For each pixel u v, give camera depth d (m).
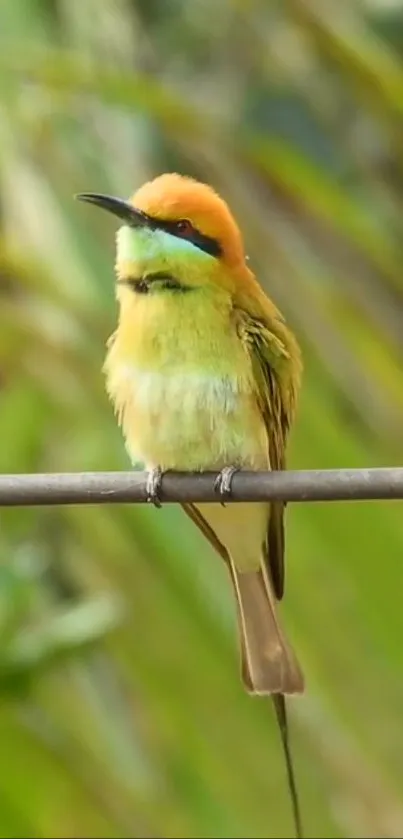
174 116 7.87
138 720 8.02
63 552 8.09
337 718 7.30
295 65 9.55
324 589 7.16
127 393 6.75
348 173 10.54
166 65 10.24
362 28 8.14
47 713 8.03
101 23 8.75
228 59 10.41
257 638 7.00
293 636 7.19
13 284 7.76
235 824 7.58
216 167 8.29
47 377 7.84
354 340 7.73
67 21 8.64
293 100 10.59
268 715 7.59
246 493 5.80
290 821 7.53
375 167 10.51
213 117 7.91
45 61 7.75
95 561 7.76
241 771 7.60
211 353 6.65
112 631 7.46
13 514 8.25
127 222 6.72
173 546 7.64
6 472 8.02
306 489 5.42
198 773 7.64
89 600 7.64
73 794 7.90
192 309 6.65
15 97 8.02
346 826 7.49
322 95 10.18
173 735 7.64
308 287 7.99
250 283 6.87
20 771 7.84
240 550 7.05
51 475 5.53
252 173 8.29
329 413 7.30
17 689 7.10
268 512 6.94
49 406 7.91
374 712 7.27
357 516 7.10
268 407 6.77
